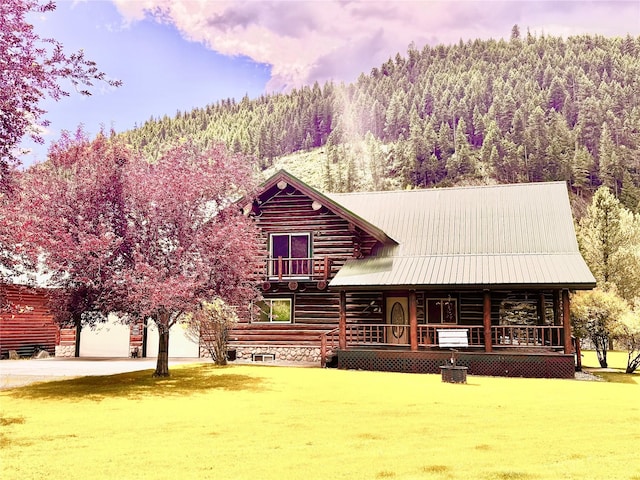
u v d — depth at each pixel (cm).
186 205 1661
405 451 827
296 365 2350
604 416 1130
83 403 1288
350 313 2588
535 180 14762
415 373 2094
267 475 704
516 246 2394
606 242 3634
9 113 989
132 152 1669
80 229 1523
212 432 969
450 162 16150
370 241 2628
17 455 809
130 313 1627
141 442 892
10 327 2762
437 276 2200
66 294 1619
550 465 745
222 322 2302
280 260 2577
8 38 971
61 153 1571
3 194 1149
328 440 903
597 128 16512
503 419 1092
